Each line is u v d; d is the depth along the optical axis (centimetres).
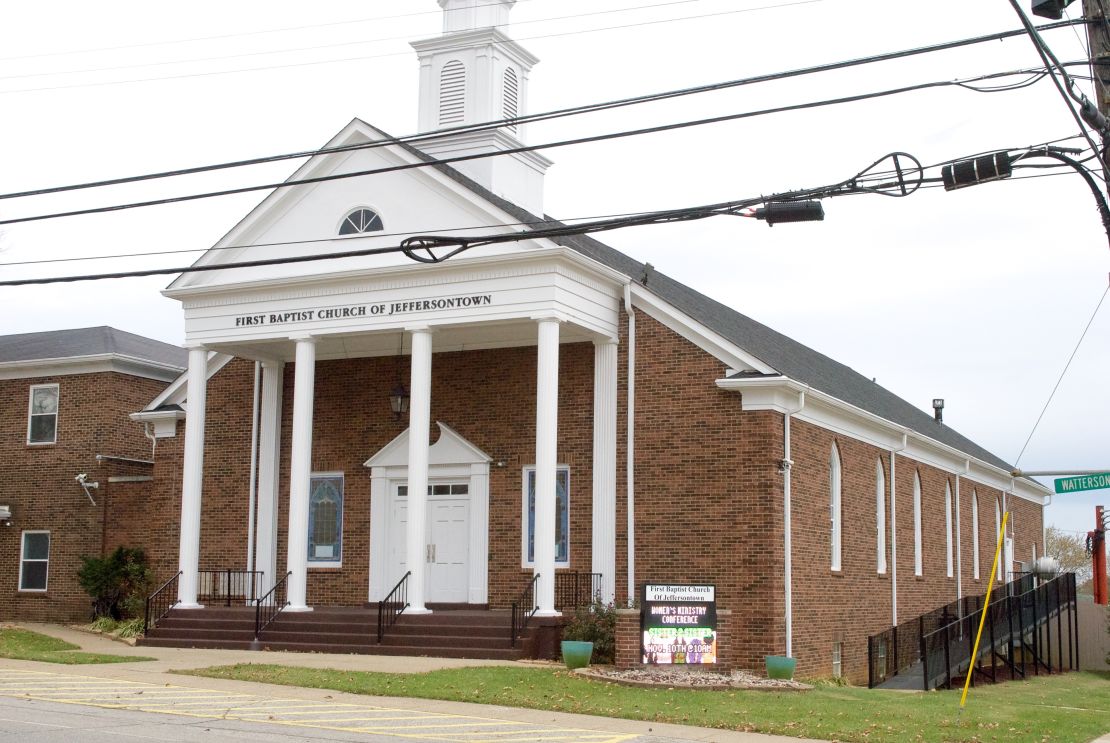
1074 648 4334
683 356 2609
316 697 1798
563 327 2600
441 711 1694
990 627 3105
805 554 2623
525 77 3325
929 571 3566
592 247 3091
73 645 2675
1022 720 1823
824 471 2784
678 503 2564
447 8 3253
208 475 3106
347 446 3006
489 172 3153
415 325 2636
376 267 2647
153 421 3238
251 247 2820
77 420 3603
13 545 3612
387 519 2933
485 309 2572
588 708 1738
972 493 4153
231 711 1630
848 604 2872
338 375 3048
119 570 3194
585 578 2638
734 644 2462
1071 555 8494
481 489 2825
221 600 2992
